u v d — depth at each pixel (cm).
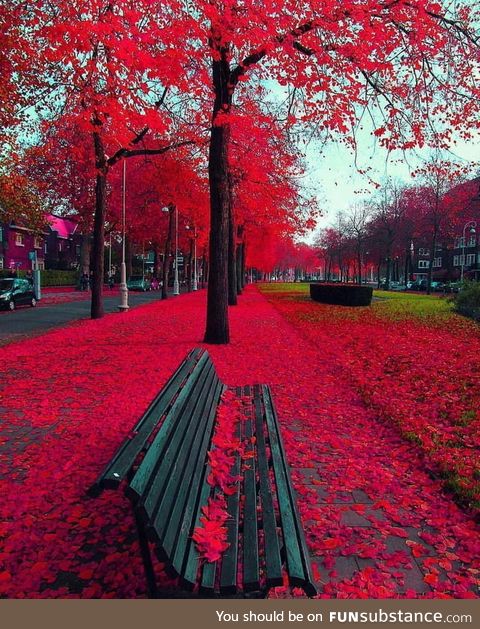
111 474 209
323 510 359
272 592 264
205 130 1562
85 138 1759
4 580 270
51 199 3609
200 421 369
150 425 271
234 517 270
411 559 300
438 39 915
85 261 4772
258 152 1444
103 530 324
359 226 7250
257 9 726
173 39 738
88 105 1022
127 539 313
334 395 708
